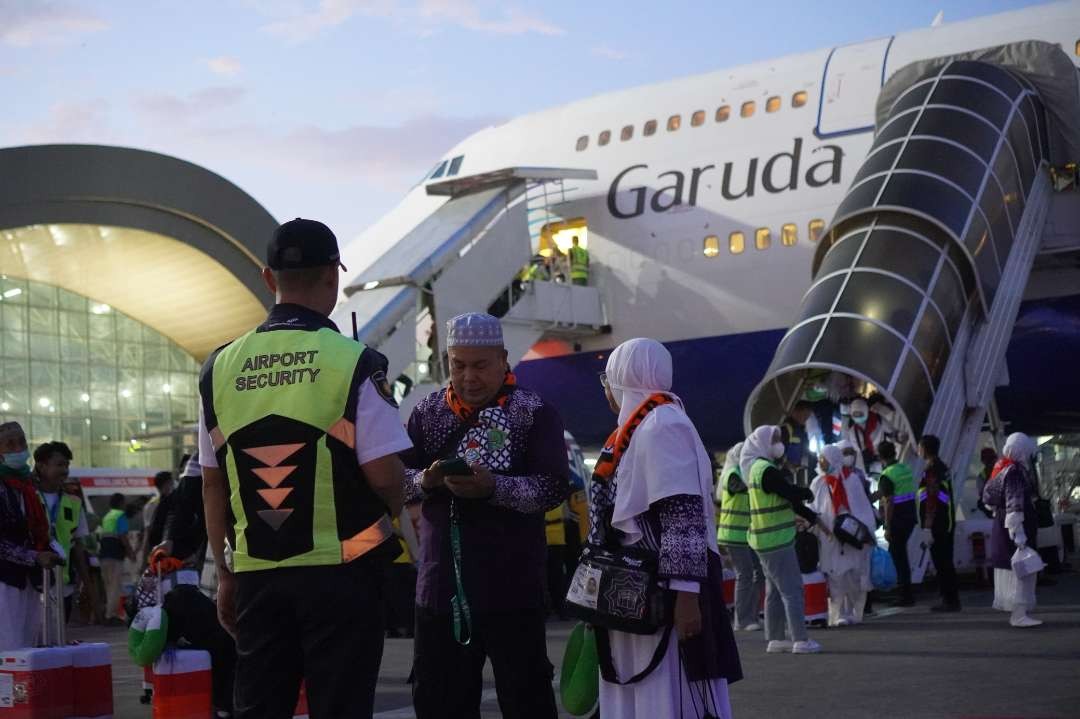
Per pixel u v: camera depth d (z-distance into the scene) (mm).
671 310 26453
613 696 4797
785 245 25047
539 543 5152
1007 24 24141
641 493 4703
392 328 22000
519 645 5066
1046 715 7035
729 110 26484
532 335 26234
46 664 7449
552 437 5164
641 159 27219
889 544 14914
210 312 30219
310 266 4090
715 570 4789
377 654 3949
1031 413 25562
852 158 24484
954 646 10445
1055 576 17953
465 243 23719
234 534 4078
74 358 33219
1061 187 23125
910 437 17562
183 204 23797
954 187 20047
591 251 27562
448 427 5262
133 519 22078
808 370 19453
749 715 7566
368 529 3934
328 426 3887
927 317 18609
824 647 10961
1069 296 23516
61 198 22312
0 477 7879
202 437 4191
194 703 7422
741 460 11125
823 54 26281
